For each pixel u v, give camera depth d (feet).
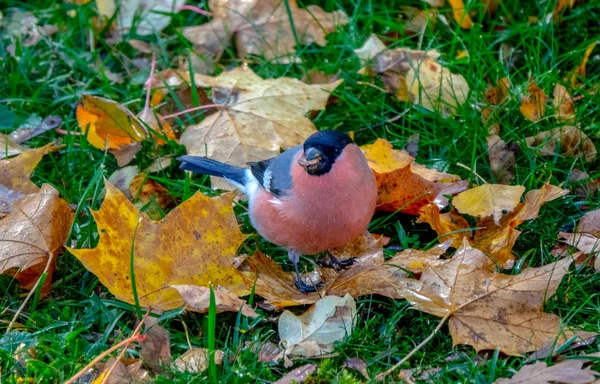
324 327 25.63
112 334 27.17
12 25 44.16
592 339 24.59
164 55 42.37
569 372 22.29
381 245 30.32
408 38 40.81
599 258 27.86
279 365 25.44
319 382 24.38
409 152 35.83
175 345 26.27
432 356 25.31
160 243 26.81
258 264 28.96
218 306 26.13
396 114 38.55
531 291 25.57
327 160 26.76
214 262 27.25
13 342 25.76
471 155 34.91
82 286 29.09
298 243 28.53
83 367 24.98
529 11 41.75
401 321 27.14
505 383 22.31
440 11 41.93
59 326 27.14
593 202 32.01
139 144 36.14
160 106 39.19
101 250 26.16
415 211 32.07
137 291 26.55
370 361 24.90
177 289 25.64
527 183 33.45
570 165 33.96
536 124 35.47
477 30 39.78
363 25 43.34
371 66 39.83
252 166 29.96
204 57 42.32
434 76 38.45
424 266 27.73
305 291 28.60
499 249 28.76
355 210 27.48
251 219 29.91
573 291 27.09
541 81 37.24
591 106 36.65
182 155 35.47
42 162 36.24
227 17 43.06
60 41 43.04
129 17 44.32
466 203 30.27
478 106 36.73
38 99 39.86
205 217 27.02
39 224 28.32
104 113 35.60
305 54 42.29
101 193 33.71
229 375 24.49
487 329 24.95
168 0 44.62
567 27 40.63
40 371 24.47
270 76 41.01
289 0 42.78
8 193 31.83
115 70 42.68
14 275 28.48
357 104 38.88
